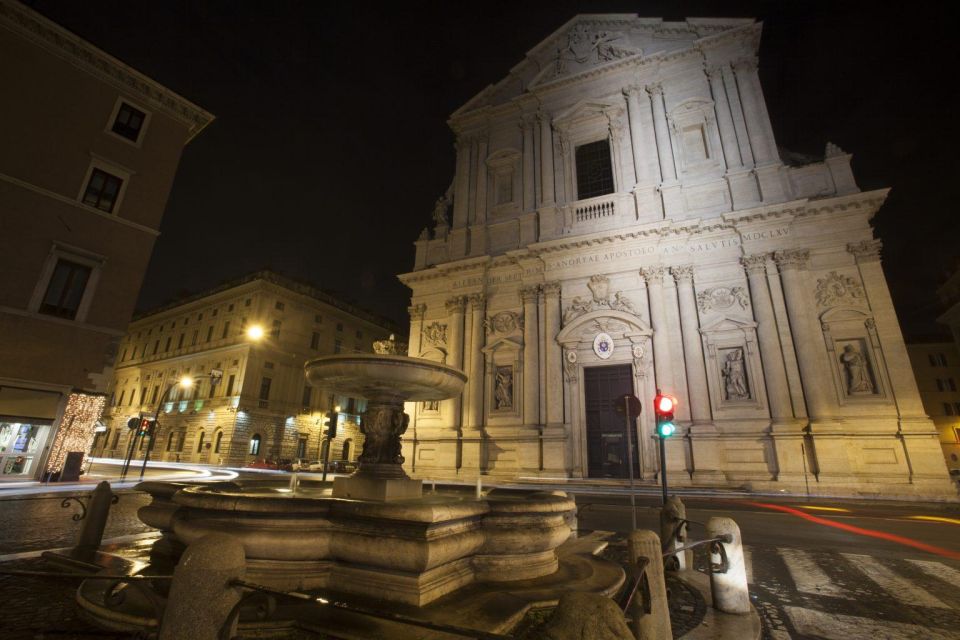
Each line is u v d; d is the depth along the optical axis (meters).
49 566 4.75
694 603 4.31
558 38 25.17
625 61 22.64
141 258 17.39
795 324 16.66
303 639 3.05
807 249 17.28
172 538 4.89
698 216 19.41
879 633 3.79
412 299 24.64
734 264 18.34
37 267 15.01
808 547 7.21
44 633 3.13
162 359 41.38
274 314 35.97
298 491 6.37
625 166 21.69
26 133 15.34
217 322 37.84
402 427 6.14
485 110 25.81
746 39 20.94
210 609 2.31
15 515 8.06
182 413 36.59
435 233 25.89
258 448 33.06
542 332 20.73
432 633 3.05
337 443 38.38
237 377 33.69
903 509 11.86
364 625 3.16
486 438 20.27
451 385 5.94
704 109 20.84
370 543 3.78
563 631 2.00
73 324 15.48
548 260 21.34
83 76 16.88
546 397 19.67
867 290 16.39
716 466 16.20
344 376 5.68
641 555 3.30
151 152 18.31
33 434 14.56
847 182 17.72
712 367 17.50
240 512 3.97
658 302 18.72
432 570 3.85
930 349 43.12
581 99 23.27
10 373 14.07
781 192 18.33
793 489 15.04
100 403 15.74
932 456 14.36
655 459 17.42
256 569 3.86
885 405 15.33
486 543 4.46
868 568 5.93
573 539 7.08
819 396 15.70
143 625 3.12
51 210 15.53
